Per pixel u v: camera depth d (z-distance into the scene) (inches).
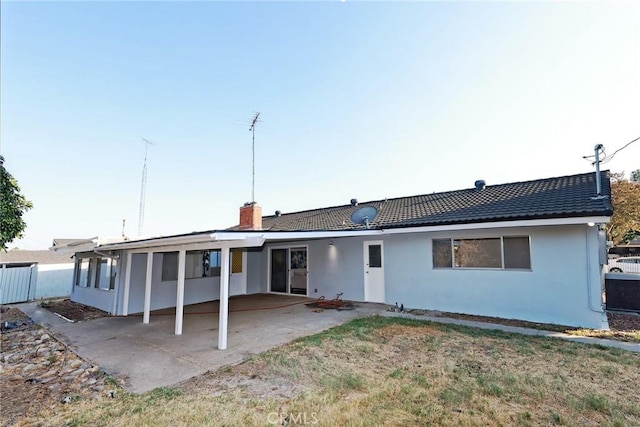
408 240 424.2
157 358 236.1
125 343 279.6
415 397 160.6
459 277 377.7
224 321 257.9
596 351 227.8
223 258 264.2
